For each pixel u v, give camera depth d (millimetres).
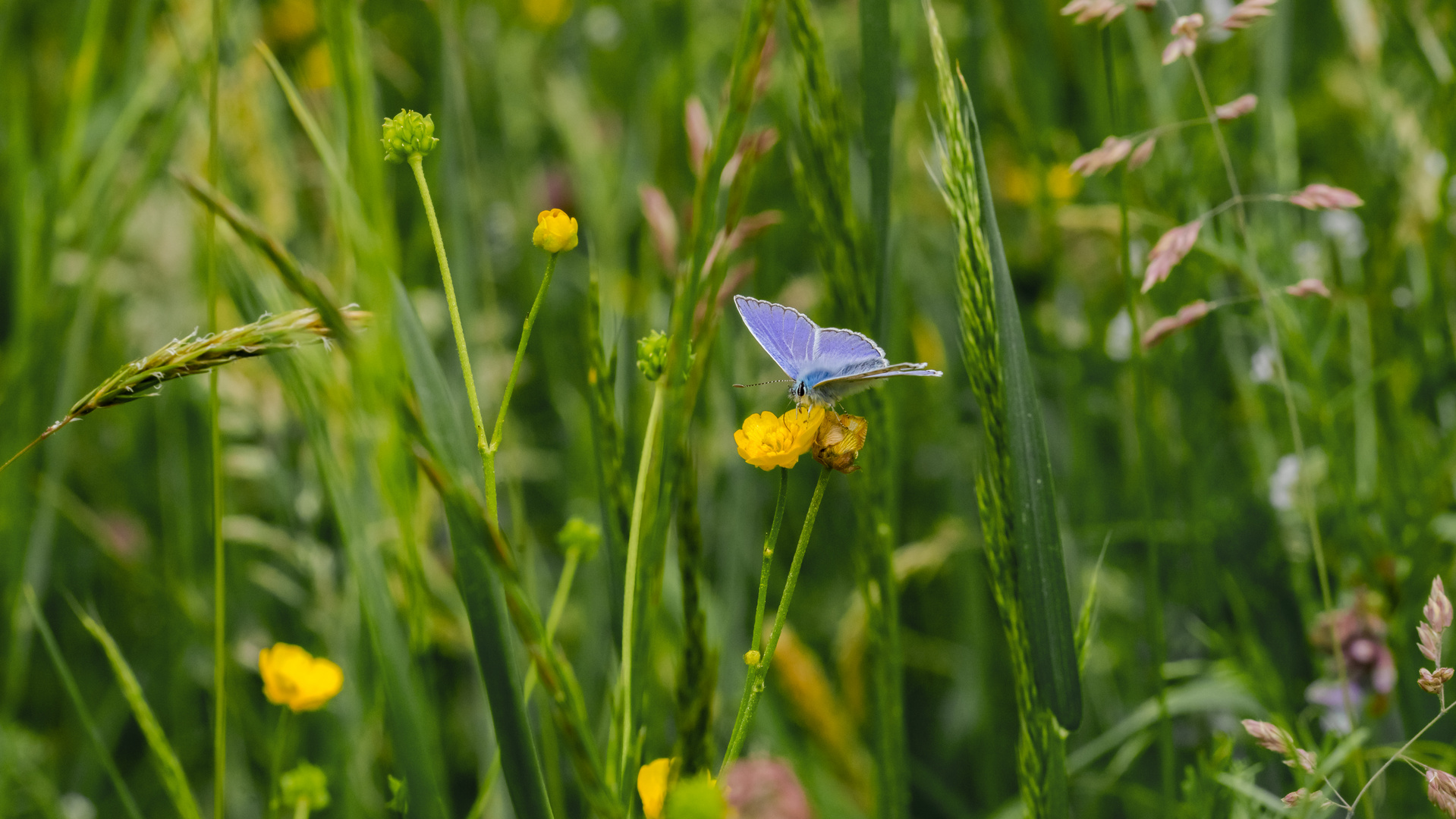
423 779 812
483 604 793
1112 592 988
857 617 972
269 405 988
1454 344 943
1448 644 909
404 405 758
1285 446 967
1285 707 915
